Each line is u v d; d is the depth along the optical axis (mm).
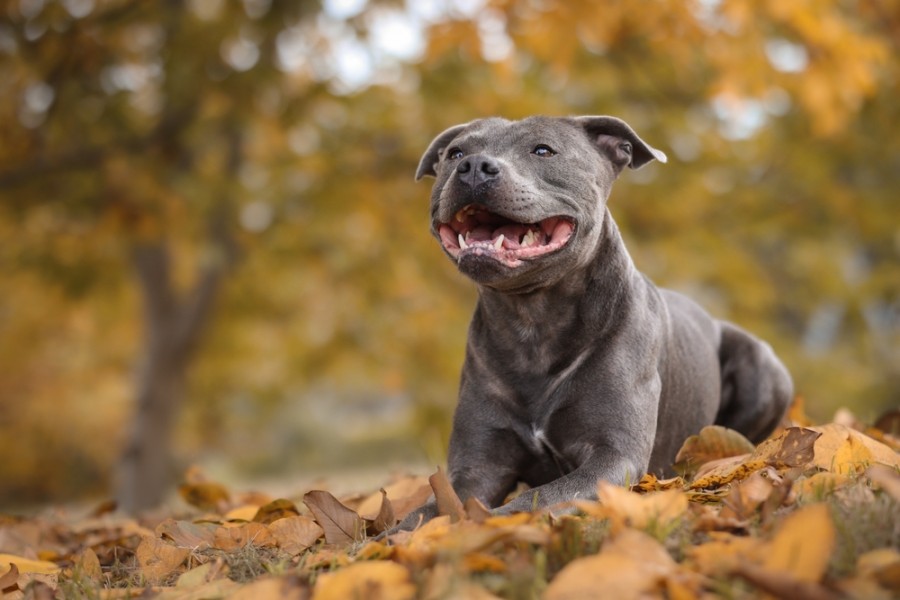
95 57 11641
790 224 15570
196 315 15602
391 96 13641
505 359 5180
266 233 14141
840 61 9789
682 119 14195
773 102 14516
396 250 14477
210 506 6910
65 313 20391
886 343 19766
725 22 10359
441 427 15922
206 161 13789
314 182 13570
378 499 5773
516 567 3279
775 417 6504
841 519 3375
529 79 13430
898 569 2836
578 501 3666
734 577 3004
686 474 5129
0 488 27562
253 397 20391
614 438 4945
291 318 17625
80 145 12375
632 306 5168
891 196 15266
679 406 5668
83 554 4566
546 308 5055
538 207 4812
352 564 3604
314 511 4457
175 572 4375
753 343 6465
